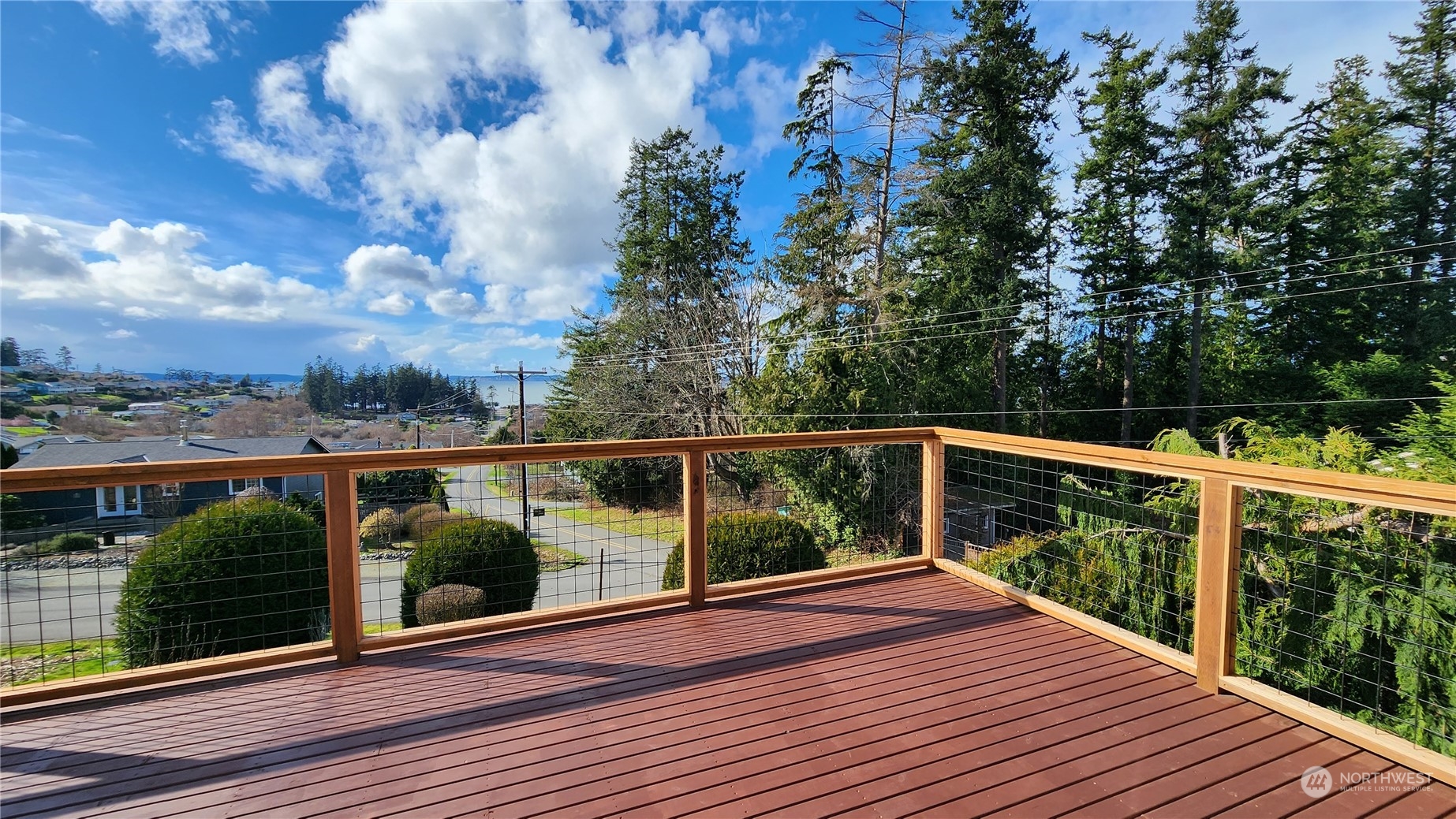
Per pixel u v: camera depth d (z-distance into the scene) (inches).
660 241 895.1
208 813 66.2
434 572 221.6
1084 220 780.0
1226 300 687.7
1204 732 83.3
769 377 605.3
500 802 68.0
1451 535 139.3
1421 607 138.1
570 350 977.5
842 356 559.2
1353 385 611.8
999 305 663.8
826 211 657.0
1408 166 655.8
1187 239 680.4
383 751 78.1
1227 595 93.0
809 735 81.6
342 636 103.9
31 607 328.5
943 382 675.4
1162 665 104.0
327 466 101.1
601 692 93.5
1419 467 197.9
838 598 135.9
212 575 186.7
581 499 683.4
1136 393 780.6
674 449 126.8
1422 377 581.3
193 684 95.2
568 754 77.2
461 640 112.7
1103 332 781.3
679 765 74.8
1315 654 155.9
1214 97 683.4
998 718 86.4
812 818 64.9
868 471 524.7
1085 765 75.2
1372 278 639.8
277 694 92.8
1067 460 117.7
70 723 84.2
